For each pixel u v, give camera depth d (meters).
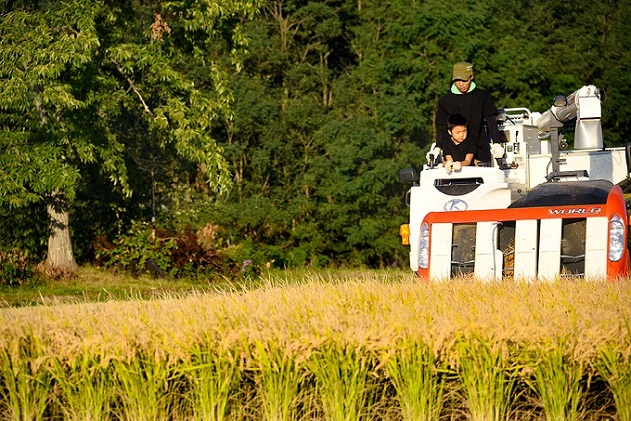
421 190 15.60
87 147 26.41
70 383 9.48
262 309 10.34
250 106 38.50
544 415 9.52
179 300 11.77
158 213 33.47
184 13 28.50
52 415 9.73
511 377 9.26
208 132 28.48
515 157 18.23
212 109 28.52
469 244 13.60
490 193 15.34
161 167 33.16
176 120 27.83
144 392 9.36
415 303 10.28
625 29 45.69
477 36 39.09
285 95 41.72
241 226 36.41
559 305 10.04
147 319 10.03
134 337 9.43
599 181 14.15
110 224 31.47
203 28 28.22
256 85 39.38
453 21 38.81
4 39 25.53
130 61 27.41
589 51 44.62
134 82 28.89
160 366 9.36
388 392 9.62
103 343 9.34
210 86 39.38
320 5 42.19
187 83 28.17
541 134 18.77
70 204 30.09
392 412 9.55
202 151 28.11
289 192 39.50
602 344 9.06
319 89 43.00
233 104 38.50
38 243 29.77
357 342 9.17
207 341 9.35
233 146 38.50
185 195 35.84
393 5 40.22
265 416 9.37
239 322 9.59
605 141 45.31
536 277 12.14
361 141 38.06
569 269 13.14
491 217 13.38
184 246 28.77
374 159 38.50
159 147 32.75
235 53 29.44
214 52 39.62
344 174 38.22
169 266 28.39
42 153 25.86
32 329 9.71
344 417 9.21
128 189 27.59
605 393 9.70
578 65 43.59
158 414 9.44
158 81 28.30
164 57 27.78
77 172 26.12
